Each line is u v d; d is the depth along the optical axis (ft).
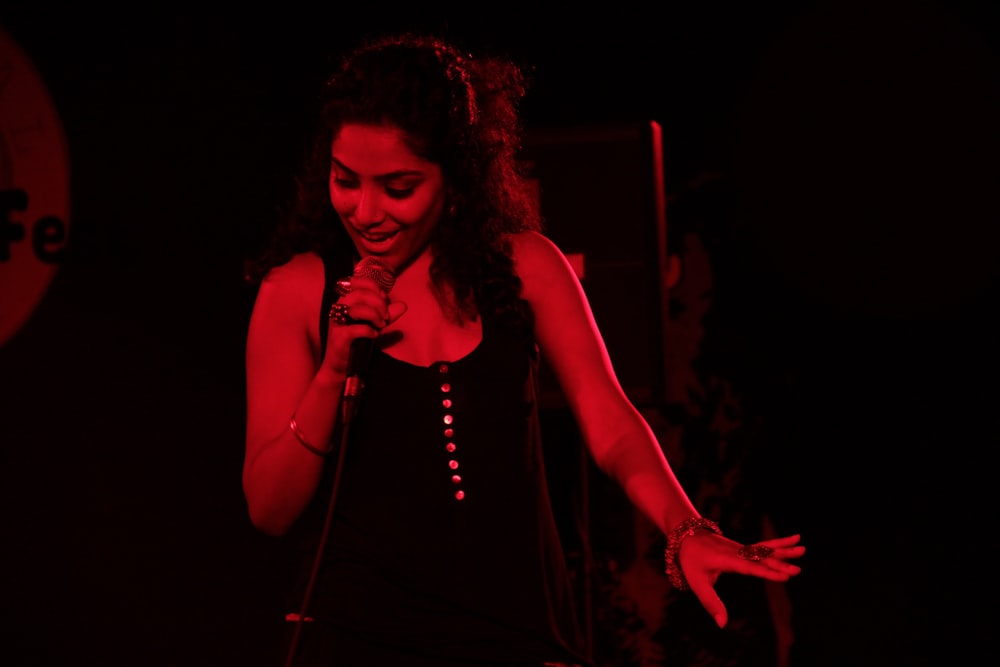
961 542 21.20
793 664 21.50
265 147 22.15
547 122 22.16
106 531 21.63
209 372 21.74
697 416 22.20
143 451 21.70
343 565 8.20
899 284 21.65
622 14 22.17
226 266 21.89
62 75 22.29
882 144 21.71
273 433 8.52
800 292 22.02
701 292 22.33
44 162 22.16
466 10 22.24
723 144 22.18
